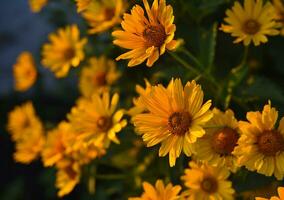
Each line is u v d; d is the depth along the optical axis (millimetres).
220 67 711
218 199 578
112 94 782
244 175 596
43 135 839
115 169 786
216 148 532
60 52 790
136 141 723
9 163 1430
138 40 521
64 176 748
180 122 507
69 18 972
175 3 661
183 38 685
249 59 731
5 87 1475
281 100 644
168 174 711
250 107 653
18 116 922
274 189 638
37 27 1514
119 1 664
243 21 605
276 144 506
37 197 1380
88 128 647
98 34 776
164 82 722
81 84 815
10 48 1519
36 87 1348
